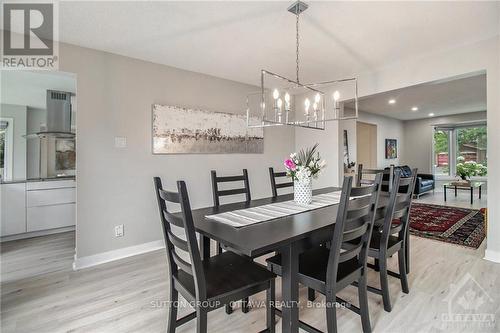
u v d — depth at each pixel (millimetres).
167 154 3221
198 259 1261
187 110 3359
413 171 2166
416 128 8000
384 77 3465
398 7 2033
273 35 2479
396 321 1733
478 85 4320
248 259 1723
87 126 2678
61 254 3023
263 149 4262
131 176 2959
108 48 2719
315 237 1544
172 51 2822
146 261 2789
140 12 2053
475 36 2568
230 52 2869
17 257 2928
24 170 4734
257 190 4176
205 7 1997
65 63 2557
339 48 2797
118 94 2867
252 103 4121
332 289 1400
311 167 2232
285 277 1424
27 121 4844
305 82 3963
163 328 1689
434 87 4438
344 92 3943
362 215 1506
